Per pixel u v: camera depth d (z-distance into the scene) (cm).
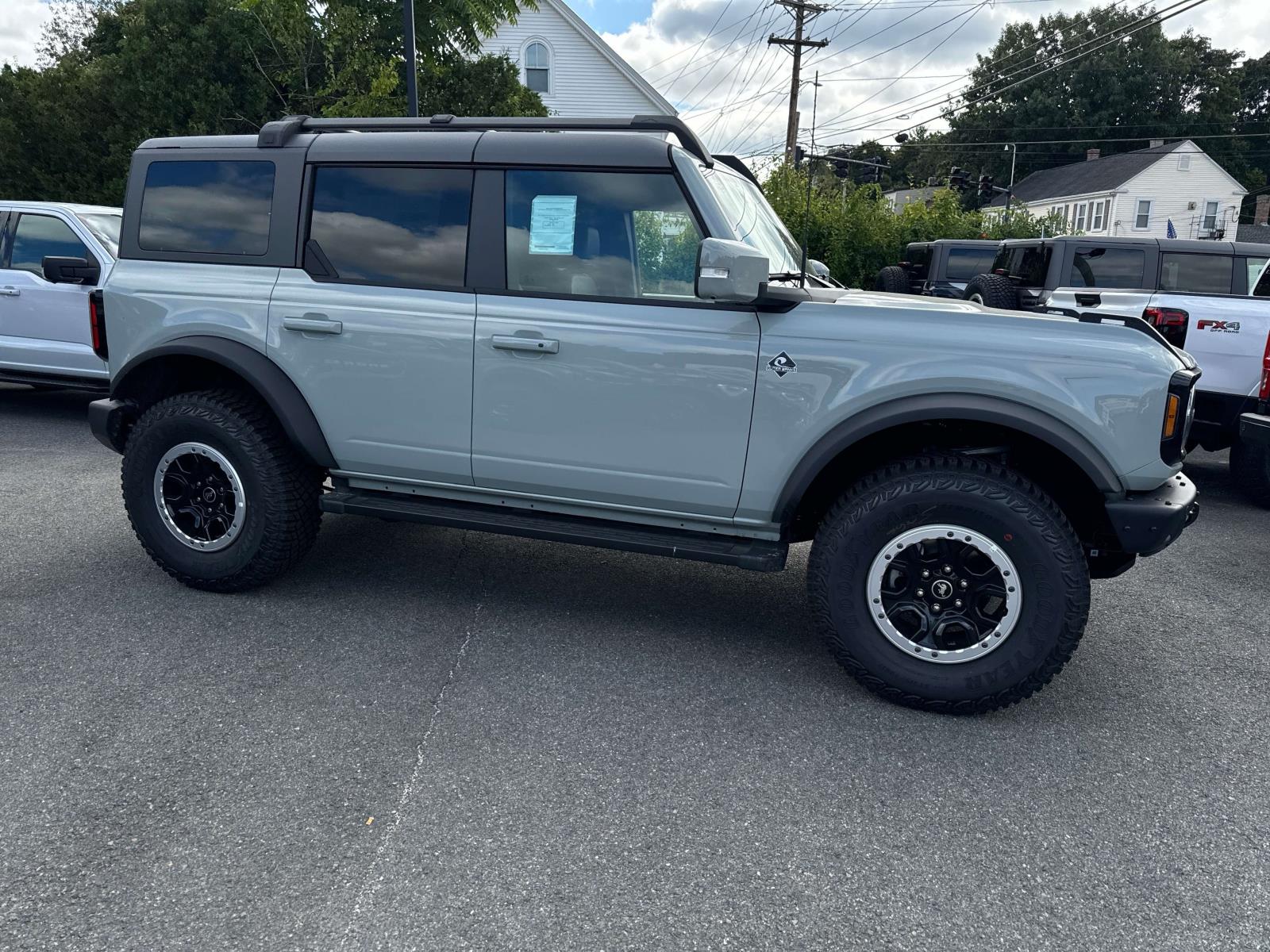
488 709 327
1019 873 248
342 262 388
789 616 429
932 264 1302
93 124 1770
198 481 410
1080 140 6209
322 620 399
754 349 338
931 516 321
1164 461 315
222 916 220
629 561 497
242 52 1592
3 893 225
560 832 257
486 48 2281
